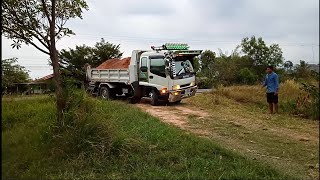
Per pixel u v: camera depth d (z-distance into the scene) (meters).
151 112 12.35
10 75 13.62
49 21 6.98
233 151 6.88
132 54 15.43
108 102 11.77
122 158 6.03
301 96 14.27
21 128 7.48
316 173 6.02
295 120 11.41
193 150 6.56
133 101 15.76
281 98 15.84
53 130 6.74
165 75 14.30
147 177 5.36
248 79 31.83
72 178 5.31
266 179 5.46
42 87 14.20
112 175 5.46
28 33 6.95
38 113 9.30
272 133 9.20
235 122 10.63
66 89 7.14
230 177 5.38
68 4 7.41
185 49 15.19
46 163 5.82
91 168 5.72
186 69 14.91
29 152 5.84
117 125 7.59
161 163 5.97
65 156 6.04
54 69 7.07
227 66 31.95
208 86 26.67
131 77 15.33
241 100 16.61
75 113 6.71
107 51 35.50
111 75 16.41
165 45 14.89
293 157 6.96
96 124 6.51
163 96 14.35
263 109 13.95
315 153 7.22
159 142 6.96
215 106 14.45
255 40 44.09
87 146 6.19
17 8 6.89
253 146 7.77
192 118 11.20
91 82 17.38
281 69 33.25
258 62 44.06
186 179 5.29
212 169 5.72
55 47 7.06
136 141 6.60
